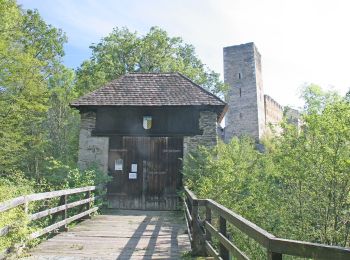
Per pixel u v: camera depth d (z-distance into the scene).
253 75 44.91
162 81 16.09
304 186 12.24
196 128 14.63
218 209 5.34
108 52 29.72
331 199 11.53
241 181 11.54
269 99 49.84
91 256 6.71
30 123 23.61
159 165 14.48
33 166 23.61
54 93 28.11
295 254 2.72
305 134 12.16
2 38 16.88
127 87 15.65
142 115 14.78
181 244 7.87
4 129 17.25
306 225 12.10
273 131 13.59
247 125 44.62
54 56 28.52
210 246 6.17
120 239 8.33
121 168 14.50
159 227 10.10
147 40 29.64
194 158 13.41
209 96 14.95
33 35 28.56
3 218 6.06
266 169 12.73
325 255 2.47
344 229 11.48
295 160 12.06
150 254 6.94
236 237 10.62
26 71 17.17
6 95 17.08
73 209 11.59
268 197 12.53
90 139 14.66
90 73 29.84
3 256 5.74
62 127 28.05
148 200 14.27
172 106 14.55
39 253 6.84
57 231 8.89
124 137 14.67
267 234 3.09
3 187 9.27
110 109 14.84
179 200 14.19
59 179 13.34
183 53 32.59
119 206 14.27
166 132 14.62
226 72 46.75
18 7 22.73
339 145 11.12
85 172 13.21
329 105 11.45
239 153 13.13
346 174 11.02
